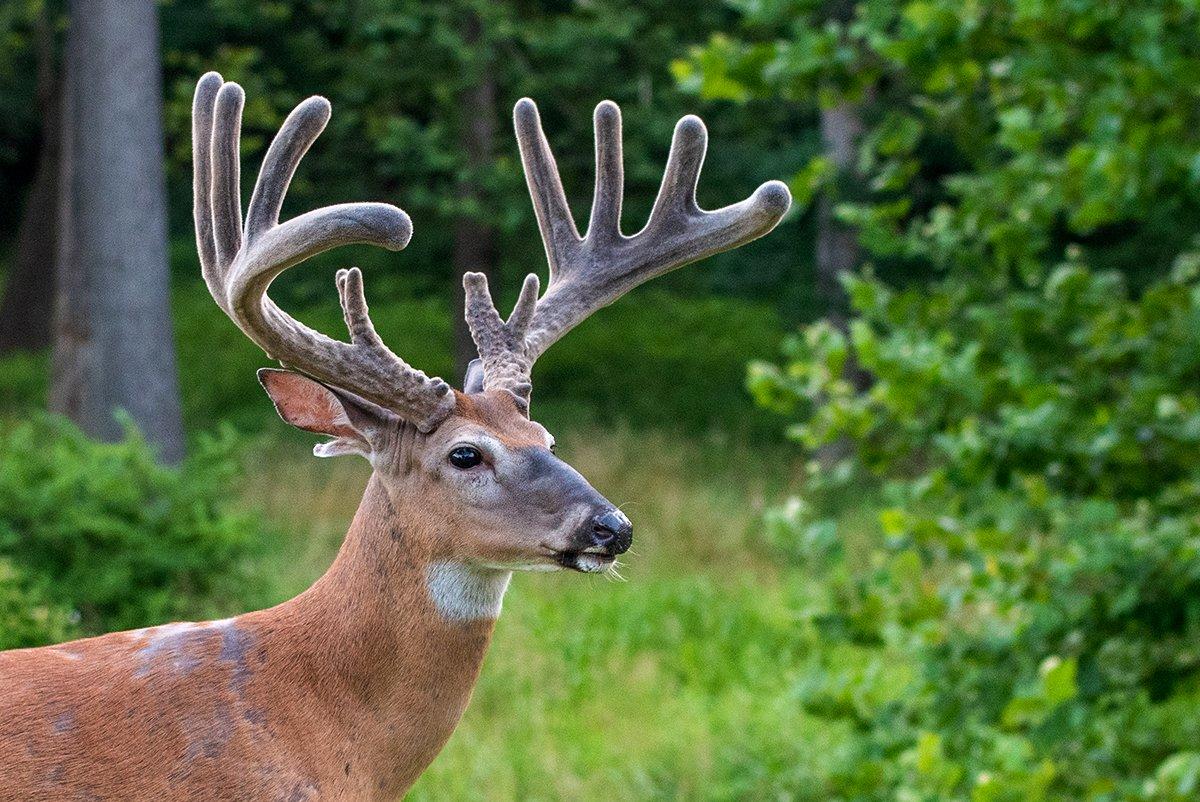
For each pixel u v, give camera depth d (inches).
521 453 210.2
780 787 522.3
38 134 1734.7
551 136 1086.4
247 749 197.5
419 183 1054.4
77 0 853.2
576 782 529.0
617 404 1147.3
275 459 914.1
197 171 209.0
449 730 215.5
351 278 207.9
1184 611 358.6
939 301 412.8
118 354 835.4
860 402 395.9
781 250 1180.5
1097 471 372.2
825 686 404.5
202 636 204.8
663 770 546.3
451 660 213.0
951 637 376.8
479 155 1050.1
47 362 1306.6
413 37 1021.2
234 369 1222.9
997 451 365.7
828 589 419.5
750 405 1152.8
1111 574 366.3
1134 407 366.6
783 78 393.1
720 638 693.9
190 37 1348.4
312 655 206.8
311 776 201.2
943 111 410.9
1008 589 372.2
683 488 898.1
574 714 604.4
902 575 379.2
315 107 197.0
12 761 188.1
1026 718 336.2
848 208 414.6
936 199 1112.8
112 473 514.9
